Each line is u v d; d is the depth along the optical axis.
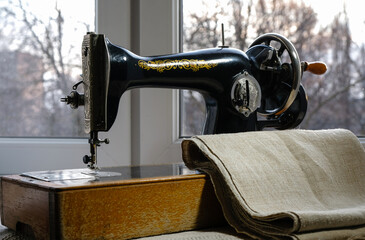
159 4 1.52
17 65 1.55
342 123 1.72
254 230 0.87
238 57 1.18
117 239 0.84
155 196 0.89
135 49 1.52
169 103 1.54
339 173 1.05
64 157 1.51
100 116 0.99
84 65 1.00
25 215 0.90
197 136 1.02
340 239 0.84
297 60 1.15
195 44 1.59
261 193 0.93
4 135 1.55
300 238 0.80
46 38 1.55
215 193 0.94
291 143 1.05
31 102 1.55
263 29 1.65
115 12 1.51
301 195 0.97
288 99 1.16
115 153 1.51
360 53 1.73
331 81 1.72
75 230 0.80
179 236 0.88
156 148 1.53
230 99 1.15
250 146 1.01
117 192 0.84
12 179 0.96
